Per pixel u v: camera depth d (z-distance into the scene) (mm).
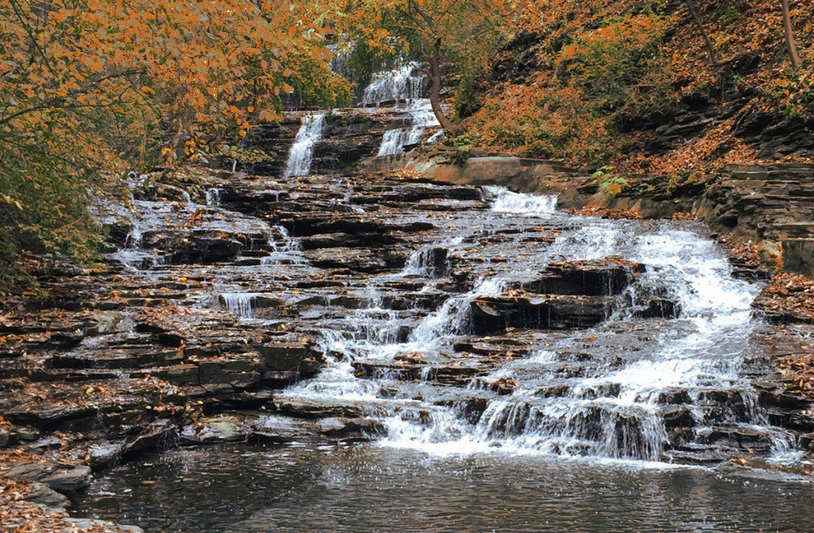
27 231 13570
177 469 8656
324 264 16594
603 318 13266
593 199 20672
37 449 8516
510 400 10109
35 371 9945
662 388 9875
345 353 12180
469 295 13750
